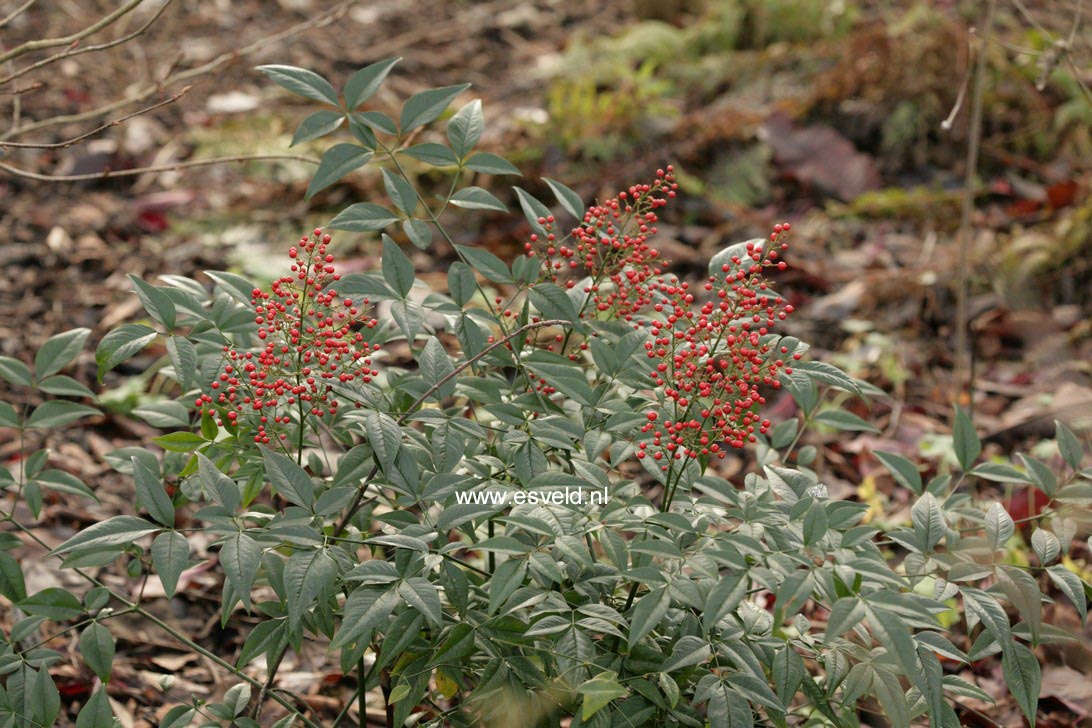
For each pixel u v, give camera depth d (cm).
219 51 700
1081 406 371
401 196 202
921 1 629
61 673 281
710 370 186
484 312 207
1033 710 169
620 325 212
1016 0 331
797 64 620
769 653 187
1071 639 189
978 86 329
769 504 188
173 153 587
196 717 270
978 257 460
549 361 208
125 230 512
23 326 440
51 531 332
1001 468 201
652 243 487
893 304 452
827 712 192
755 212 529
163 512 173
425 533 175
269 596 299
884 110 559
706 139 552
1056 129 536
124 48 682
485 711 197
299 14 767
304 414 199
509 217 521
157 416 226
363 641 188
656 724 191
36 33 674
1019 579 174
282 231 520
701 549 170
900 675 232
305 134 196
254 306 200
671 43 672
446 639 187
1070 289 443
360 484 196
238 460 204
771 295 198
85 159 559
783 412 382
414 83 680
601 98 585
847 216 516
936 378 417
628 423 194
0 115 593
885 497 358
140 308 456
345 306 194
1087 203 462
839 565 165
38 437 376
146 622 305
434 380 196
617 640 195
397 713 192
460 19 771
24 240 496
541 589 183
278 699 208
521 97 654
